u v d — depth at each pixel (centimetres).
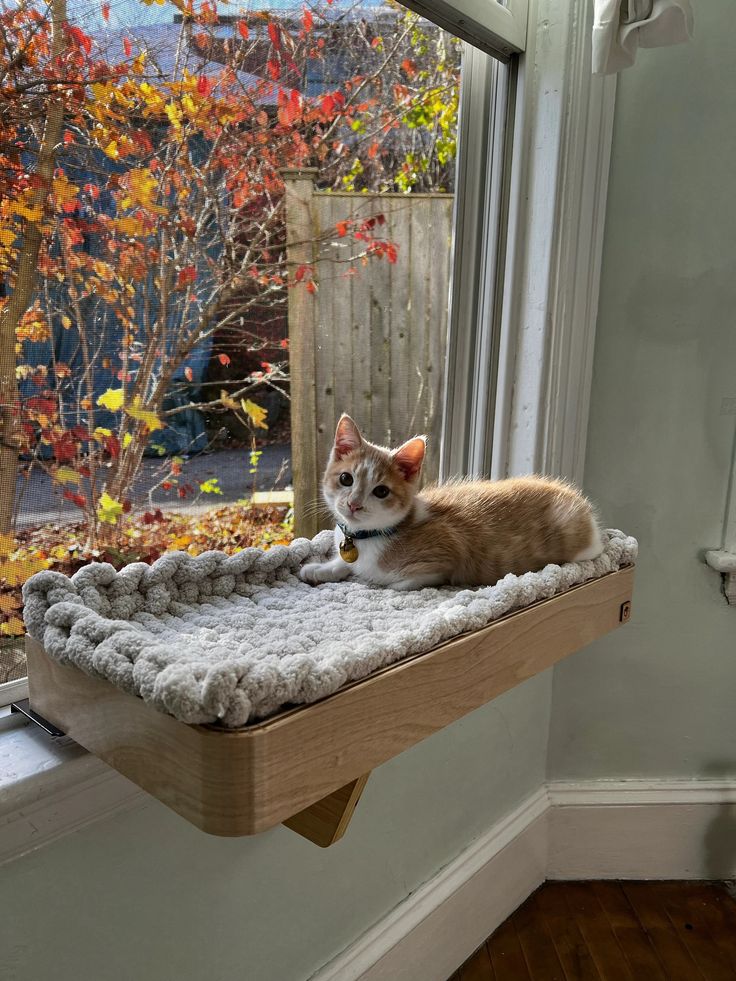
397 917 130
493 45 123
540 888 166
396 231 126
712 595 158
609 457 150
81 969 84
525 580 87
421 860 136
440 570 94
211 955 99
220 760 52
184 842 92
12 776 73
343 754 62
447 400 141
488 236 136
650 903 162
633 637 159
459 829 144
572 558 102
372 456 96
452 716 75
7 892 76
